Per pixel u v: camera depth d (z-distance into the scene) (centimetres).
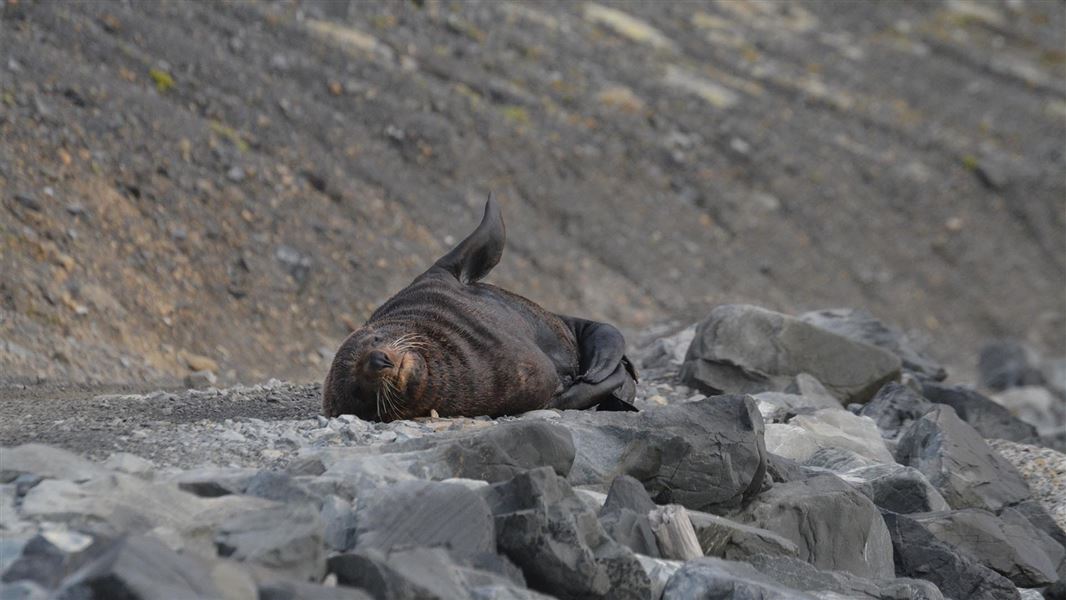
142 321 4997
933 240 10156
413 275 6362
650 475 2533
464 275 3297
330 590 1630
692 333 4897
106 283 5044
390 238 6544
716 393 4144
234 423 2789
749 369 4162
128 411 3161
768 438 3275
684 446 2533
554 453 2373
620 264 7606
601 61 9838
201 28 7150
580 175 8219
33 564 1666
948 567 2748
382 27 8444
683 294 7594
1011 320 9625
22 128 5497
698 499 2544
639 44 10569
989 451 3591
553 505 2059
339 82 7506
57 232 5088
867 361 4269
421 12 8938
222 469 2258
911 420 3934
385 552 1919
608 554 2073
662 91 9881
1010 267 10338
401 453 2341
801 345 4241
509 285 6850
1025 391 7212
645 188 8544
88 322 4766
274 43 7494
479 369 2927
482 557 1970
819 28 13175
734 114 10150
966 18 15000
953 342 8994
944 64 13488
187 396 3525
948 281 9731
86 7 6619
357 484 2131
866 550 2667
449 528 1997
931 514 2983
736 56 11431
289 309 5647
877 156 10894
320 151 6831
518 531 2027
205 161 6116
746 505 2602
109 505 1912
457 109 8000
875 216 10038
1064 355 9294
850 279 9031
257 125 6675
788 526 2600
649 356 4778
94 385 4325
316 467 2277
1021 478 3606
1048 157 12256
